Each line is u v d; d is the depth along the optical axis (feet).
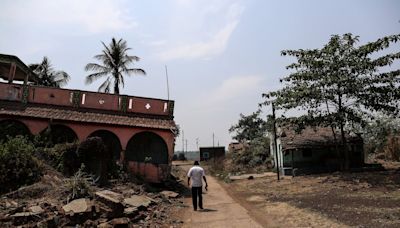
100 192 38.40
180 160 234.99
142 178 61.00
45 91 67.62
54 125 63.31
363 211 36.40
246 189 67.56
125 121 66.74
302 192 56.24
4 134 59.52
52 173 45.68
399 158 99.96
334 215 35.32
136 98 71.72
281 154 97.86
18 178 39.52
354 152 91.86
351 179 61.98
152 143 67.31
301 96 72.79
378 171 71.05
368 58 68.39
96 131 65.00
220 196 57.88
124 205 37.29
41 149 52.37
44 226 28.35
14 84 65.82
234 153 146.92
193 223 34.94
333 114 73.00
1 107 62.44
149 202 43.57
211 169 135.54
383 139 112.68
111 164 55.93
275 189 63.31
